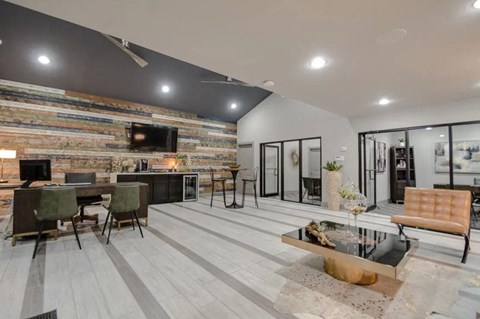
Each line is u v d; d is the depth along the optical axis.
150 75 5.81
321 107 5.09
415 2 1.83
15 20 3.88
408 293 2.08
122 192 3.48
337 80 3.50
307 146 9.28
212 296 2.00
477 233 3.98
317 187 7.36
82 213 4.31
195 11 1.93
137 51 4.97
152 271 2.44
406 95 4.24
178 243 3.29
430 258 2.87
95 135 5.97
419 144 7.22
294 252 2.98
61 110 5.52
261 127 8.23
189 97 7.05
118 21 2.06
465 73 3.22
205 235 3.67
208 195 8.19
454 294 2.06
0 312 1.77
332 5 1.86
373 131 5.68
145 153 6.80
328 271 2.42
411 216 3.45
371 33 2.27
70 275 2.34
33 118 5.20
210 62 2.91
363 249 2.22
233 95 7.55
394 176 7.30
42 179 3.49
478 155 5.97
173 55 2.73
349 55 2.71
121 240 3.41
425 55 2.71
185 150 7.71
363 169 6.00
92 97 5.95
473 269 2.57
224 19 2.05
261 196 8.32
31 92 5.18
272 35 2.31
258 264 2.63
